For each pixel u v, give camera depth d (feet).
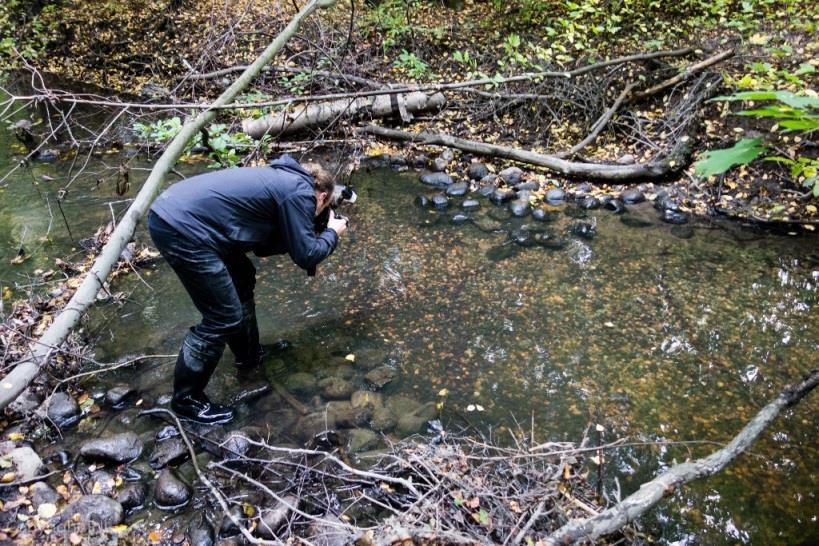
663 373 11.68
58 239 16.34
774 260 15.17
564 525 7.66
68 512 8.61
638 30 23.47
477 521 8.04
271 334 12.75
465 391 11.28
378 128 21.49
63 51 29.81
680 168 18.54
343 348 12.34
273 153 20.35
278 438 10.24
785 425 10.43
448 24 26.21
